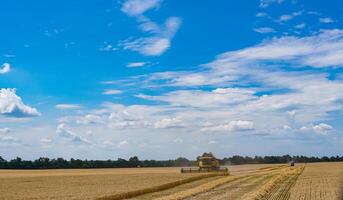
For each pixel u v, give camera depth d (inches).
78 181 2942.9
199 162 4005.9
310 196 1588.3
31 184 2659.9
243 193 1793.8
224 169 3909.9
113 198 1620.3
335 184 2171.5
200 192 1865.2
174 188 2196.1
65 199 1616.6
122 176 3595.0
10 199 1654.8
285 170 3986.2
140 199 1630.2
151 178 3115.2
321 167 4891.7
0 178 3481.8
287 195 1643.7
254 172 4205.2
